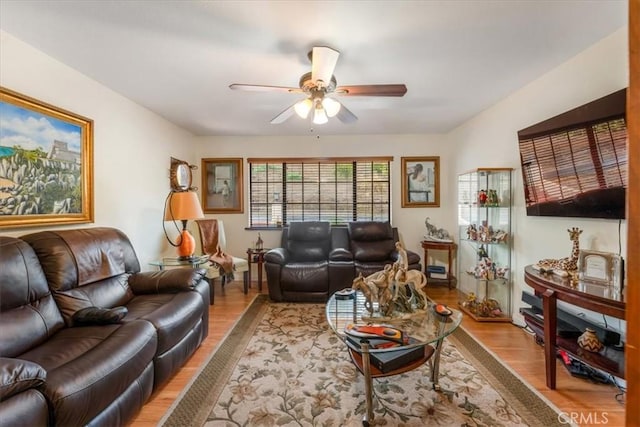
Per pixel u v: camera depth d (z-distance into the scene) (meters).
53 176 2.10
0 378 1.00
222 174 4.51
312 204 4.57
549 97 2.34
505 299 2.97
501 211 3.01
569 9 1.60
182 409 1.67
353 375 2.00
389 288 1.94
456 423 1.57
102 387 1.29
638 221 0.56
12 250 1.60
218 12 1.60
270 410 1.66
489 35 1.83
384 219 4.53
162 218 3.55
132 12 1.61
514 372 2.02
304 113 2.25
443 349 2.34
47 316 1.66
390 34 1.81
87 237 2.13
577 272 1.85
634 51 0.57
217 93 2.76
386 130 4.19
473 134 3.56
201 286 2.44
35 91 1.98
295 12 1.60
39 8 1.57
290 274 3.47
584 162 1.96
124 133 2.86
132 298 2.29
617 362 1.59
